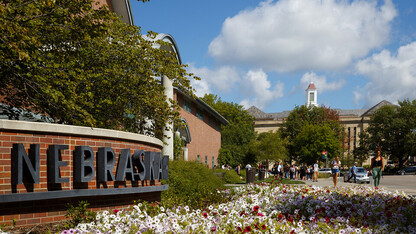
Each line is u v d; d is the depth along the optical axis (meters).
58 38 10.11
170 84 20.56
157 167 10.62
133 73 13.36
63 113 10.95
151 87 13.71
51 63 10.41
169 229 6.45
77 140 8.33
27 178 7.31
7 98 11.38
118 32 13.18
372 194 12.92
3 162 7.10
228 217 7.84
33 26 9.23
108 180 8.78
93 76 12.06
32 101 10.79
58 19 9.91
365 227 7.36
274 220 7.78
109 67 12.73
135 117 14.30
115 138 9.32
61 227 7.21
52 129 7.80
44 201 7.68
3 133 7.16
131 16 24.39
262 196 11.72
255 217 7.53
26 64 9.51
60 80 10.48
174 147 28.02
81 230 6.31
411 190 23.44
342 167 88.62
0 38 8.31
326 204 9.34
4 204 7.11
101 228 6.59
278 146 70.50
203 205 10.87
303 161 72.94
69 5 9.77
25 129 7.38
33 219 7.49
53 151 7.66
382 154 87.88
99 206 8.81
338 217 8.00
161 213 7.70
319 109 86.12
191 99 37.84
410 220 8.23
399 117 86.12
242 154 67.31
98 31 10.28
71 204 8.16
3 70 9.77
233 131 73.19
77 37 10.02
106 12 10.60
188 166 16.30
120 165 9.16
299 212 9.30
